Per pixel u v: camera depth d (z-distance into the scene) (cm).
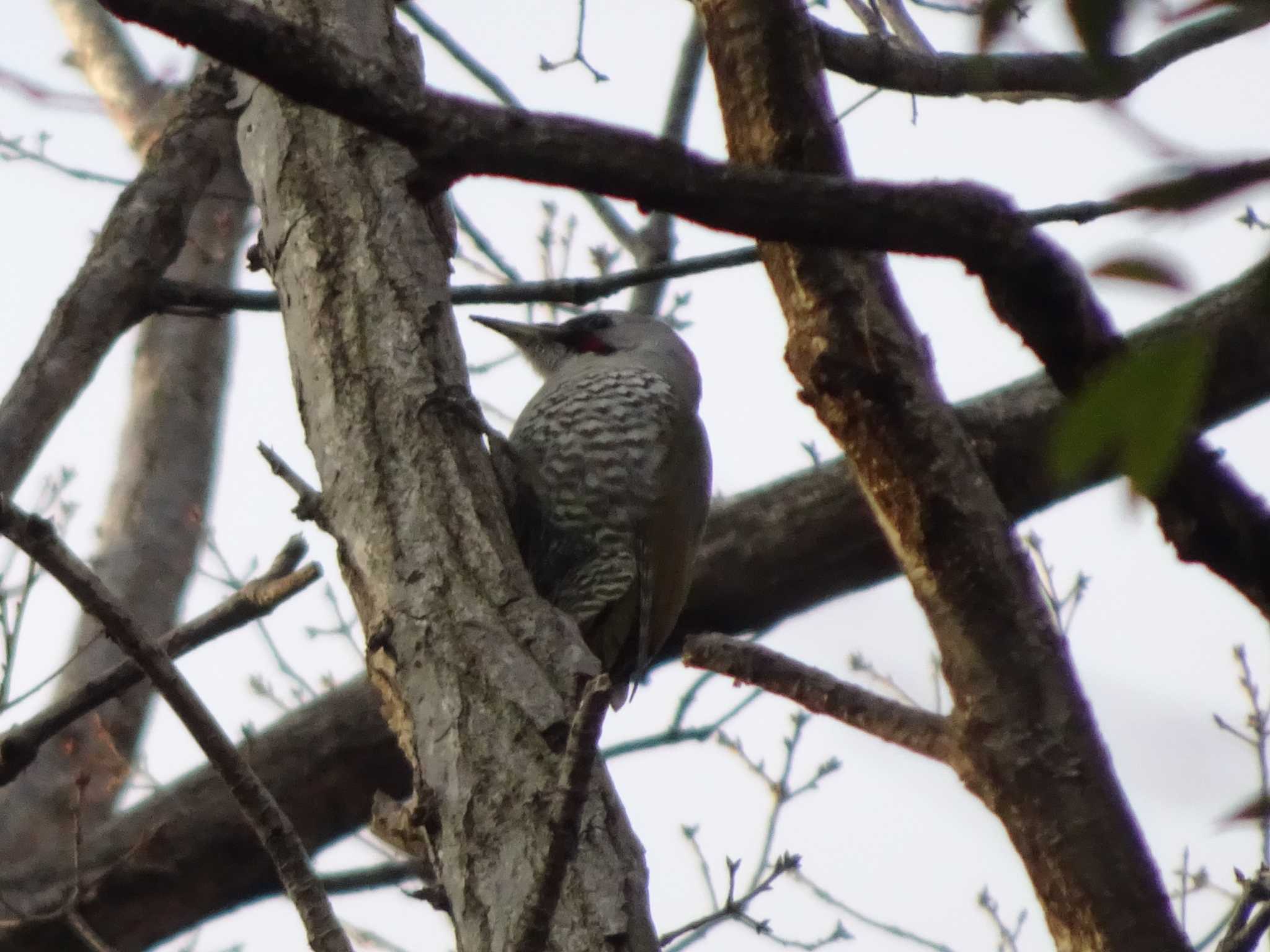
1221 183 268
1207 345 265
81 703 709
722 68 610
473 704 639
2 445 878
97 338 927
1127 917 527
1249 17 282
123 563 1459
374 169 806
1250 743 704
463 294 1016
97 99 1222
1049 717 548
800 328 582
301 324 781
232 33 416
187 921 1185
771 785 987
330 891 1004
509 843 596
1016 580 558
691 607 1184
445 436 736
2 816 1263
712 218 463
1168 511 499
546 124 445
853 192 465
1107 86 286
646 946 571
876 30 832
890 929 977
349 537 719
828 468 1204
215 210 1535
